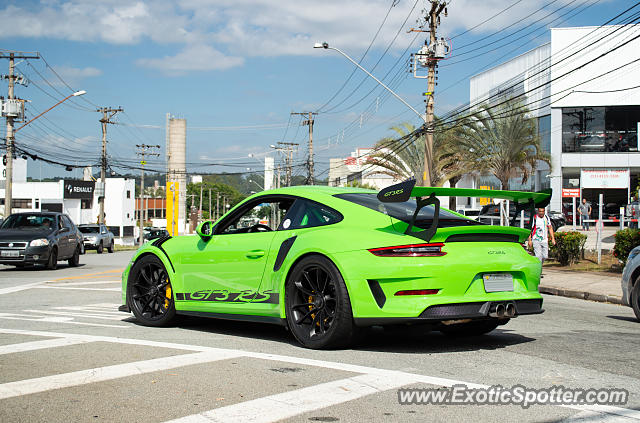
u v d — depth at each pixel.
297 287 5.34
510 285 5.28
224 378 4.20
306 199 5.83
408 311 4.79
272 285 5.61
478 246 5.15
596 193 39.59
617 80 38.91
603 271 16.41
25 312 7.74
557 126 40.12
